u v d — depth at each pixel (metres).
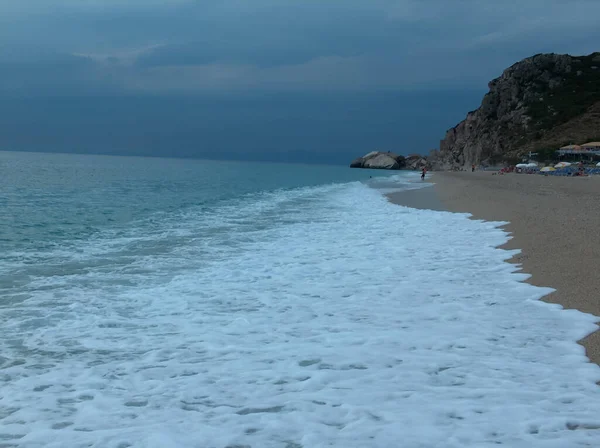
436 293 7.79
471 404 4.16
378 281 8.57
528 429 3.75
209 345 5.59
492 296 7.54
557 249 10.08
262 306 7.11
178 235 13.39
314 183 48.72
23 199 22.47
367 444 3.59
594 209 15.86
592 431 3.72
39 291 7.63
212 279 8.65
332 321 6.45
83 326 6.16
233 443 3.62
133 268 9.38
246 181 48.28
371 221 16.86
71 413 4.06
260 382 4.64
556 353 5.28
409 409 4.08
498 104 110.81
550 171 53.97
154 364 5.06
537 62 109.88
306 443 3.61
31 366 4.98
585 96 101.06
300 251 11.31
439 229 14.84
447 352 5.34
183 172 64.50
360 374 4.80
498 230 14.22
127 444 3.60
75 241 12.12
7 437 3.69
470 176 57.72
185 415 4.03
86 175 48.03
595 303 6.75
